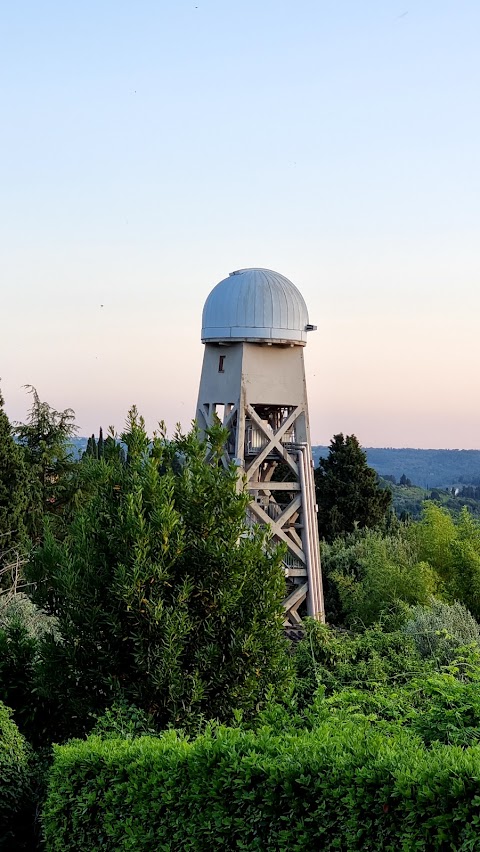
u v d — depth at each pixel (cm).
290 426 4100
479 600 4141
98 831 1470
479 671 1762
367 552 5212
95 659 1855
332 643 2608
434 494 13725
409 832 1134
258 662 1878
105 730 1706
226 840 1312
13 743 1745
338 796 1205
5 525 4653
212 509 1908
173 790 1373
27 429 6025
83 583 1847
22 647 2048
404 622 3556
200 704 1822
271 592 1911
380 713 1606
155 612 1772
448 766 1140
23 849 1673
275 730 1501
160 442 2000
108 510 1948
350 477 6781
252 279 4025
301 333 4031
